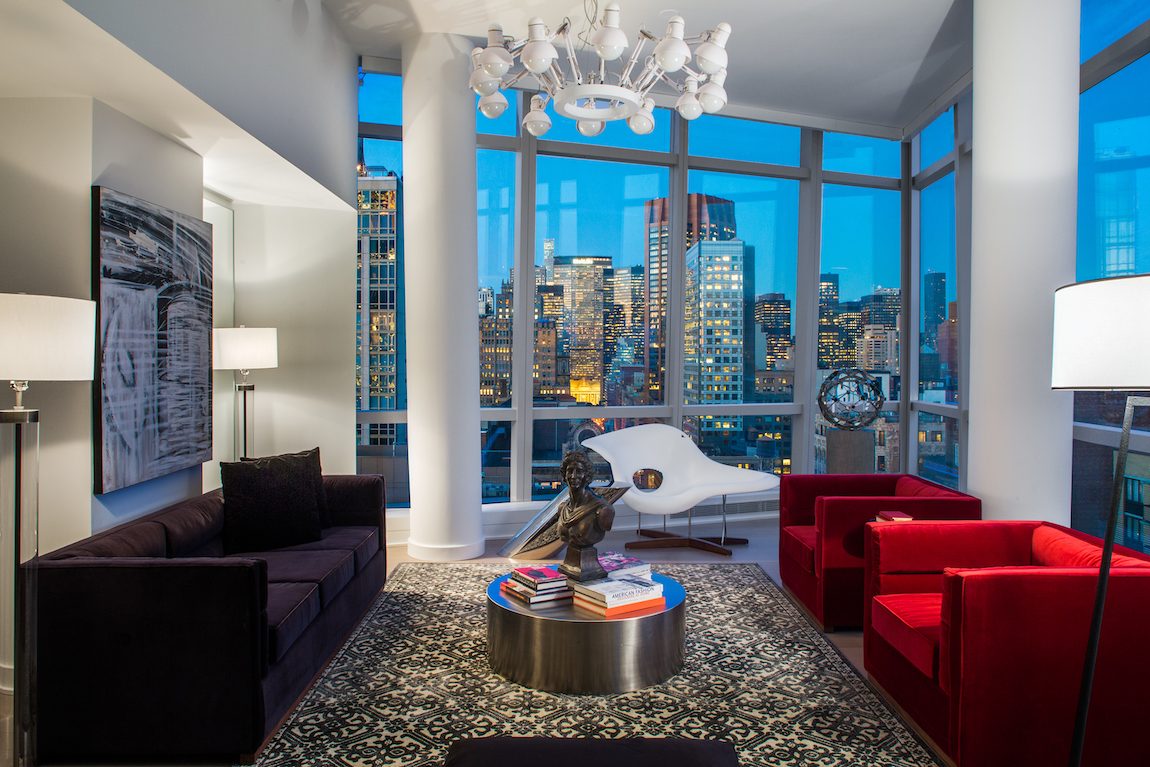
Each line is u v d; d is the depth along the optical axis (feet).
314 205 18.34
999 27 12.85
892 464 23.99
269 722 8.84
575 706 9.83
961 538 10.72
